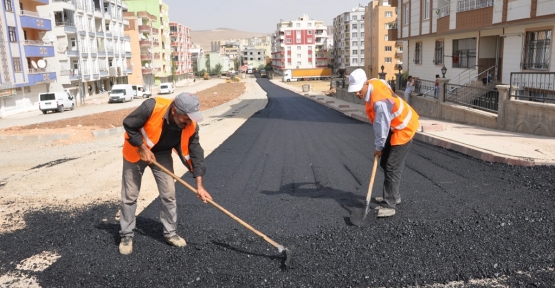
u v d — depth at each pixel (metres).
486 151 7.49
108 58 58.31
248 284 3.69
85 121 22.70
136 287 3.69
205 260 4.07
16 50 36.91
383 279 3.67
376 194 5.81
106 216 5.49
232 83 90.31
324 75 104.06
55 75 43.16
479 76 18.69
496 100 14.67
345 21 108.06
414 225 4.59
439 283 3.62
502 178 6.11
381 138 4.62
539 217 4.62
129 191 4.25
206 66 149.00
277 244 4.02
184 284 3.71
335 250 4.18
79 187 7.19
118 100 44.53
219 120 18.88
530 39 15.12
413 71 27.78
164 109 3.90
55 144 13.25
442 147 8.88
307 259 4.03
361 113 18.48
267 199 5.80
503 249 4.03
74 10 47.72
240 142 11.43
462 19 18.03
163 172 4.25
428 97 19.06
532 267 3.73
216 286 3.68
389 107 4.61
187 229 4.80
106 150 11.40
